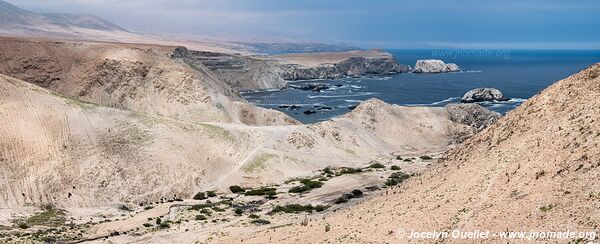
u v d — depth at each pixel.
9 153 76.06
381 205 44.72
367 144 118.62
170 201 77.38
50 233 53.84
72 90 139.50
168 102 136.38
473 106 147.00
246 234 45.44
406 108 141.25
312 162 100.50
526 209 29.11
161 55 154.62
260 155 95.69
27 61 144.12
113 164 81.44
